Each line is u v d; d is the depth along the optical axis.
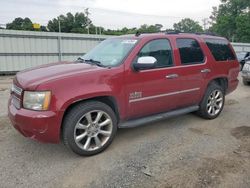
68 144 3.64
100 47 4.92
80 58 4.89
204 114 5.48
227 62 5.72
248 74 10.34
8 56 16.36
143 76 4.19
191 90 4.99
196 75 5.01
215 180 3.20
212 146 4.20
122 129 4.95
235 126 5.18
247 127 5.12
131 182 3.17
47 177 3.27
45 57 17.89
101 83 3.76
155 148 4.11
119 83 3.94
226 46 5.81
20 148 4.06
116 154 3.91
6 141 4.30
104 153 3.94
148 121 4.41
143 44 4.28
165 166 3.54
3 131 4.74
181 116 5.79
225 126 5.18
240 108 6.66
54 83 3.42
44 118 3.34
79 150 3.70
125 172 3.39
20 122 3.46
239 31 59.03
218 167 3.50
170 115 4.75
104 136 3.97
